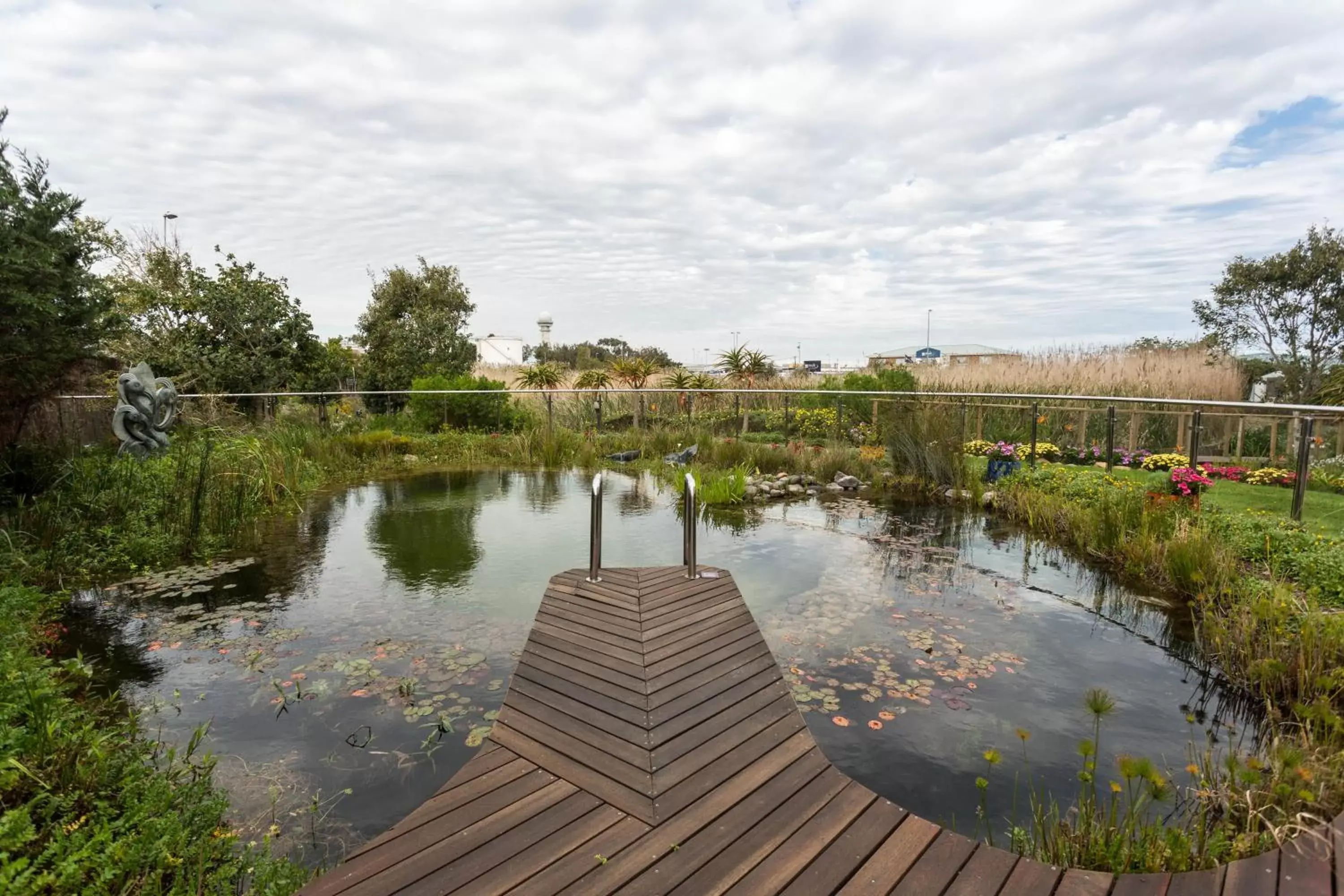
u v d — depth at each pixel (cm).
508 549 574
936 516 706
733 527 661
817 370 2245
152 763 241
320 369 1356
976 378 1351
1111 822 202
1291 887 156
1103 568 516
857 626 404
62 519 511
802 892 159
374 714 295
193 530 561
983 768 255
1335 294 1223
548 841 177
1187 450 981
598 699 255
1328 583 375
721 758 219
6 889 144
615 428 1350
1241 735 278
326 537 611
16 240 492
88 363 618
